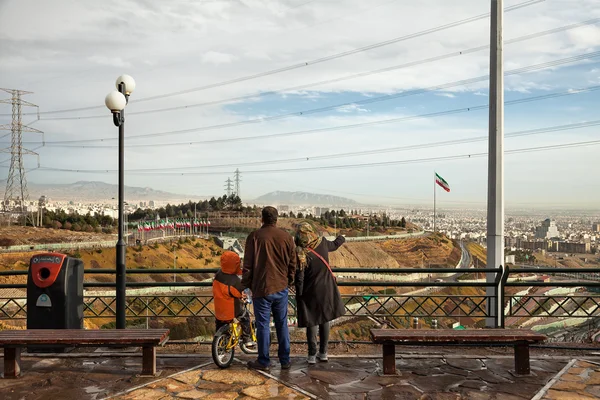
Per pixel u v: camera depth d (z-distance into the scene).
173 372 5.58
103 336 5.37
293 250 5.58
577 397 4.79
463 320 42.19
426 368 5.73
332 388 5.04
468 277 86.50
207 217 162.50
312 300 5.71
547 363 5.92
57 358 6.12
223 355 5.70
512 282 7.34
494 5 10.21
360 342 6.95
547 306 43.81
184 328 35.62
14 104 103.69
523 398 4.78
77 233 95.50
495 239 9.83
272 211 5.63
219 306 5.80
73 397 4.80
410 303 44.84
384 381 5.26
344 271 7.05
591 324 9.43
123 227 6.74
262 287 5.44
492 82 10.09
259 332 5.59
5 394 4.89
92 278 57.41
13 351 5.38
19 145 105.56
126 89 6.91
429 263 124.38
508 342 5.34
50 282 6.16
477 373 5.54
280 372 5.57
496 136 9.96
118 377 5.41
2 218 100.00
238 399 4.73
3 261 63.78
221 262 5.86
